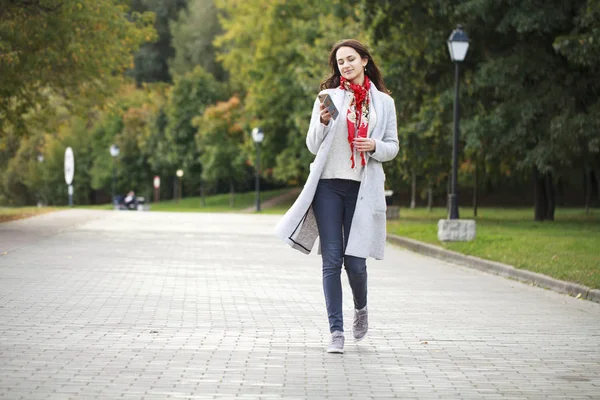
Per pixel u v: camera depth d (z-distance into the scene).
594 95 34.06
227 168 81.19
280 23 67.44
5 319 10.12
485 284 15.62
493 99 37.06
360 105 8.57
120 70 32.66
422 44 37.19
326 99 8.26
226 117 80.19
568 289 14.29
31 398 6.53
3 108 32.12
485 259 19.06
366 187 8.47
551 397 6.98
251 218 40.56
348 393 6.95
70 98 33.03
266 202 85.19
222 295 12.92
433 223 36.00
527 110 33.38
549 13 32.38
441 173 42.12
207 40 100.94
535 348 9.16
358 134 8.49
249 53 72.38
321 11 62.25
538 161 33.34
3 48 25.50
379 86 8.97
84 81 31.30
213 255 20.05
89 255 18.75
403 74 37.88
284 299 12.63
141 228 30.30
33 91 32.00
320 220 8.49
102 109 33.91
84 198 107.94
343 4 41.19
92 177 101.75
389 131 8.72
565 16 32.56
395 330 10.14
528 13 32.53
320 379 7.41
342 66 8.62
